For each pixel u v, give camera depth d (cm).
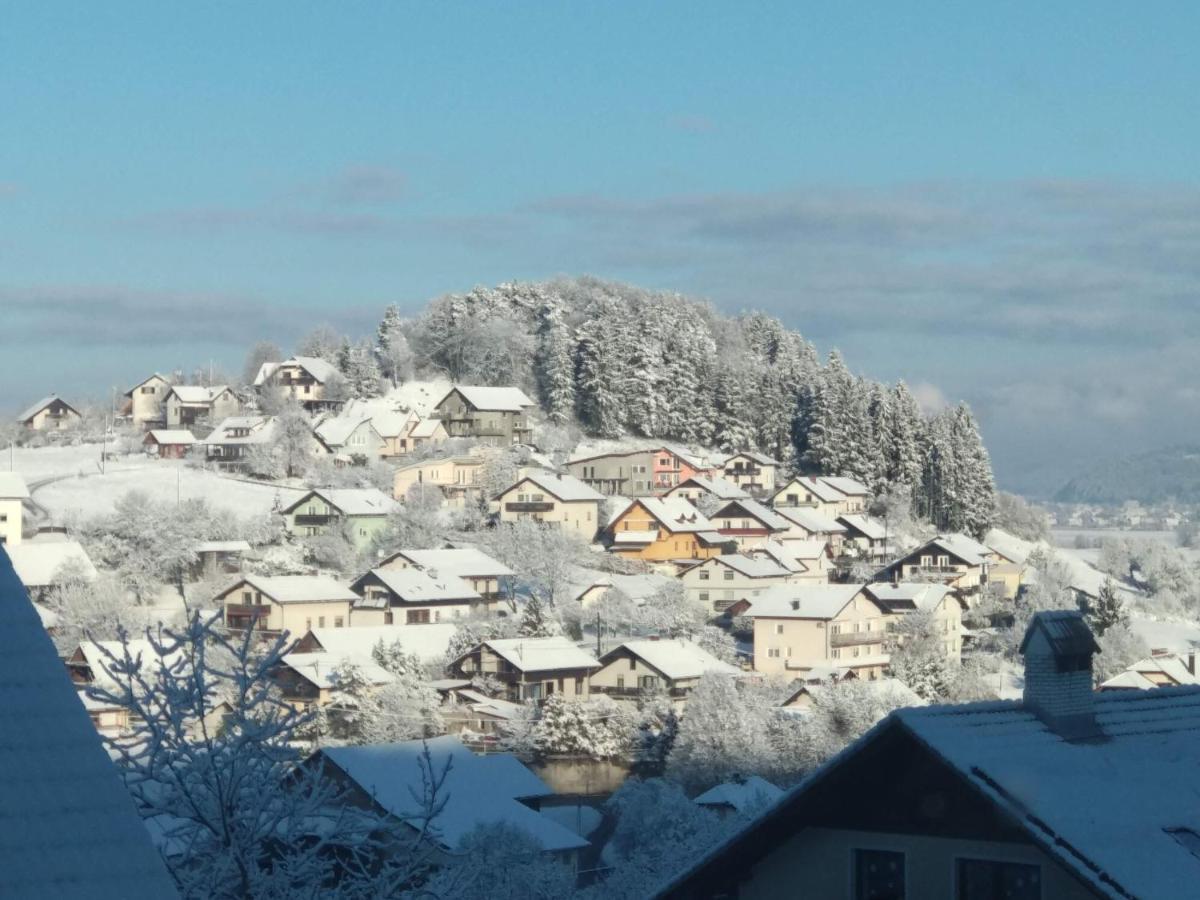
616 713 8294
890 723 1758
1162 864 1552
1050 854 1570
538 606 10175
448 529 13638
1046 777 1695
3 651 912
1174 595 15888
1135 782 1744
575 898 4075
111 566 11631
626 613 11288
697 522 14725
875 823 1786
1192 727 2009
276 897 1736
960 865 1728
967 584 14238
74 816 888
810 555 14238
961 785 1723
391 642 9681
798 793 1803
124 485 14550
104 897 875
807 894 1833
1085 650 1906
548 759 8075
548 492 14600
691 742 7600
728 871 1883
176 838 1748
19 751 888
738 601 12288
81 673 5966
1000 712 1872
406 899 1794
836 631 10612
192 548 11819
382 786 4819
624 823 5666
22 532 12400
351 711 7981
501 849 4031
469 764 5247
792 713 7988
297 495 14538
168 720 1733
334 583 10894
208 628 1838
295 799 1756
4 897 852
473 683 9150
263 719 1806
